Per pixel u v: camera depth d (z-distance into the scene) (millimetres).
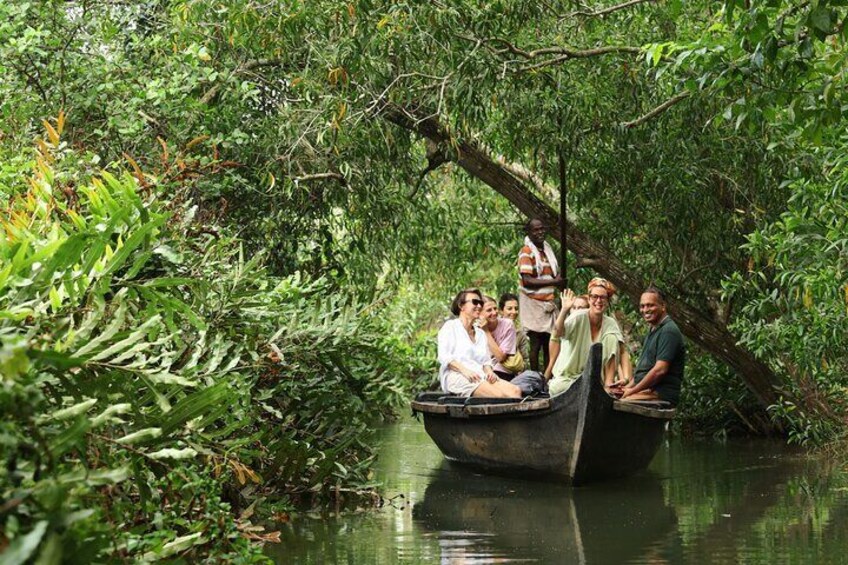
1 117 9609
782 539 7242
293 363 7992
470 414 10688
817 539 7215
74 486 3406
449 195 16203
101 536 3449
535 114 11273
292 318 7785
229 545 5852
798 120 7320
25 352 3400
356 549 6965
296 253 12766
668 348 10945
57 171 7199
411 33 10219
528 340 13227
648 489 9789
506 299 12875
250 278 7059
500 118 12234
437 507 8711
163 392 5227
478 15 10453
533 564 6555
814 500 8938
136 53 11281
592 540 7305
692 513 8398
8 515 3145
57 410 4168
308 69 10977
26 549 2902
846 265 9328
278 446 7871
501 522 8031
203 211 10633
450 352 11422
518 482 10305
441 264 16141
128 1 11469
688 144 12312
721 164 12805
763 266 13109
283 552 6840
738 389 14414
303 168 12086
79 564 3307
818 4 6473
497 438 10578
